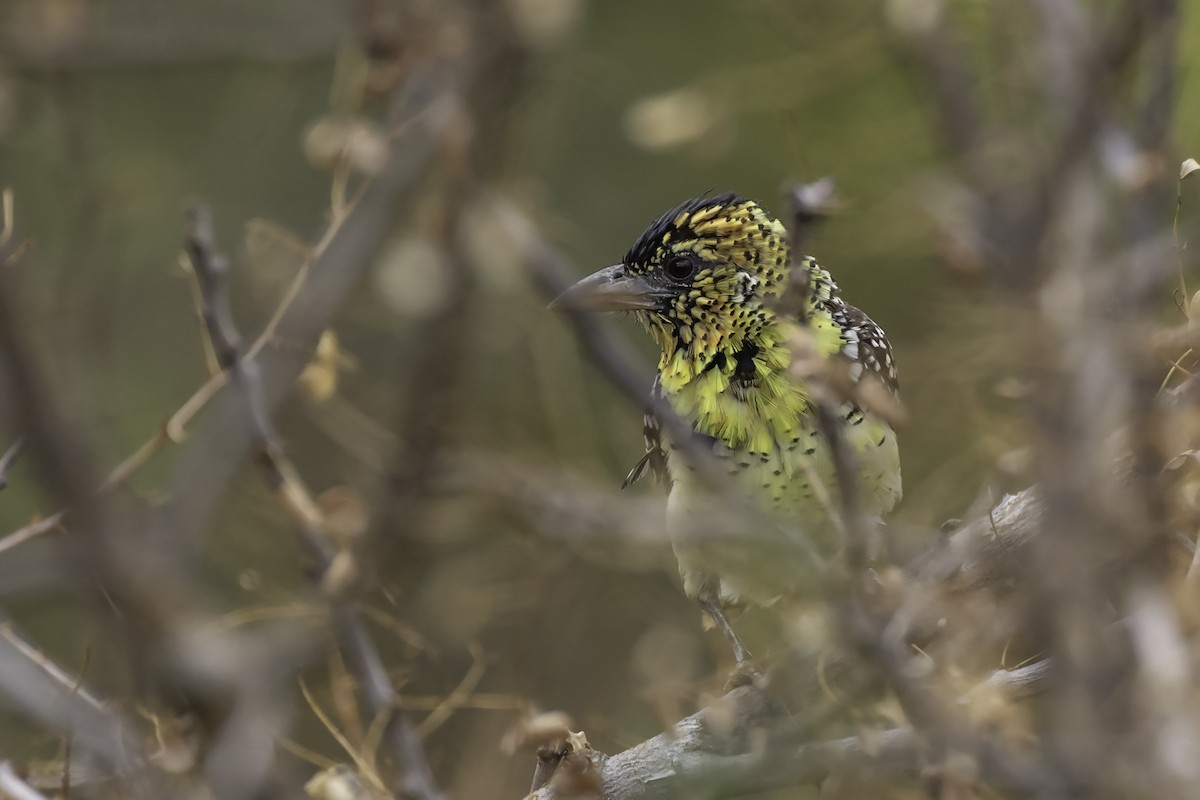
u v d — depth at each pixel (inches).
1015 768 213.2
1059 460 213.9
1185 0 424.5
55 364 265.1
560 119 568.7
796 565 283.3
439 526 481.1
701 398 392.2
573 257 592.1
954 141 420.8
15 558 458.0
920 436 398.3
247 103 621.0
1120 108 327.6
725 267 399.5
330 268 447.8
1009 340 234.4
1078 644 204.2
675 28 589.9
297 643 284.2
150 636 192.2
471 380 538.3
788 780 283.7
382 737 295.1
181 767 245.3
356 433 501.0
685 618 507.2
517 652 498.9
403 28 408.8
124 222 566.9
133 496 356.8
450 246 445.1
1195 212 347.9
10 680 331.6
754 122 537.0
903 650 229.5
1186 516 222.7
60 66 498.3
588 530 319.0
